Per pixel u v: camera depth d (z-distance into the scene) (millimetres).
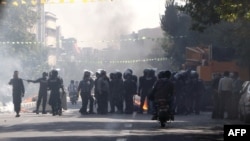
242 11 42625
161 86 39156
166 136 32000
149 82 56625
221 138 31109
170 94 39188
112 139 30000
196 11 50125
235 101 49562
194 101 58781
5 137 31297
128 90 57281
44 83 58562
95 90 57000
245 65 69812
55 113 54969
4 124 41625
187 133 34156
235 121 46562
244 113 44656
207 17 50375
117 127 38406
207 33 90125
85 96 57031
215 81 50594
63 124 41156
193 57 74938
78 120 45781
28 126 39500
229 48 70750
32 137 31188
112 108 58750
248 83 47406
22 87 53625
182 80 56969
